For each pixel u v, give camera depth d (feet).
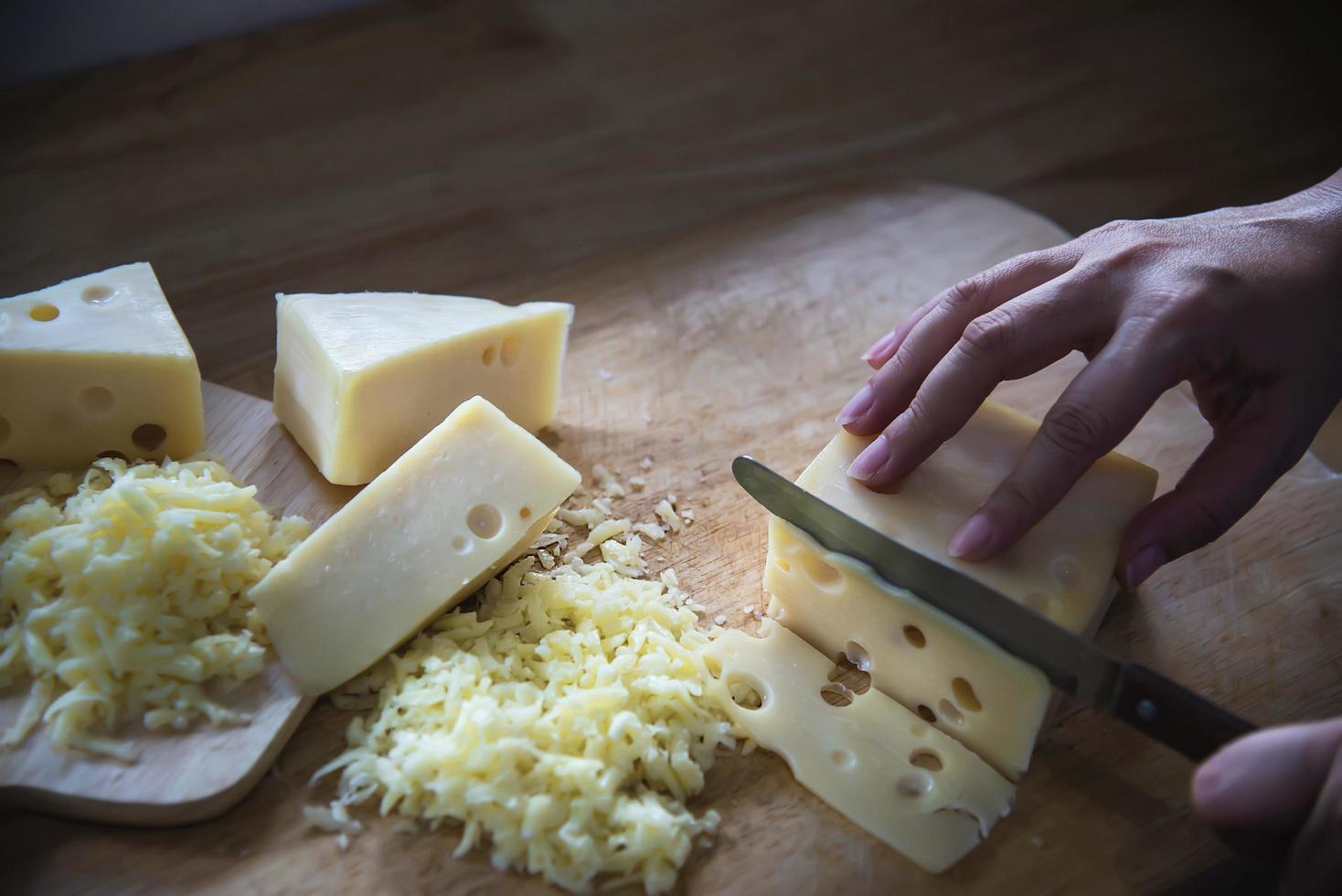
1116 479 5.23
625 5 9.78
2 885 4.53
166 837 4.70
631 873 4.63
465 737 4.68
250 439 6.14
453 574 5.16
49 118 8.15
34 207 7.58
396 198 7.98
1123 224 5.56
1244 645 5.55
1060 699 5.26
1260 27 9.85
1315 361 5.11
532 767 4.73
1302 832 3.84
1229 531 6.01
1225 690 5.38
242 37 8.94
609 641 5.25
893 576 4.91
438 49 9.13
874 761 4.97
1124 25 9.87
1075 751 5.11
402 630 5.08
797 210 7.77
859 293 7.27
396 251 7.62
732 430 6.50
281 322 5.97
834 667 5.35
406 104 8.66
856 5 9.98
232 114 8.37
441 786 4.62
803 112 9.00
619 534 5.92
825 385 6.77
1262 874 4.73
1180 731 4.38
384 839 4.70
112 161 7.93
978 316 5.38
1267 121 9.04
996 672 4.75
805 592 5.29
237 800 4.78
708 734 5.01
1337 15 9.96
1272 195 8.48
